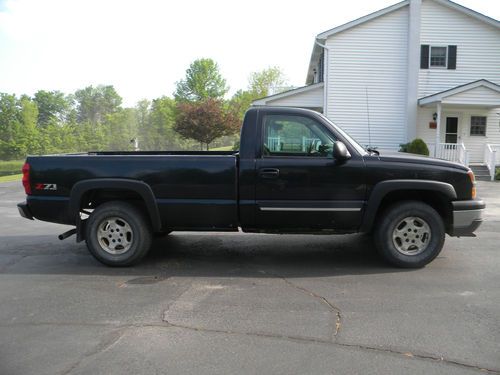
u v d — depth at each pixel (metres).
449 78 20.12
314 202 5.39
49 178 5.61
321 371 3.08
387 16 19.95
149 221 5.79
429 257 5.49
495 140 20.19
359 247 6.72
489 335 3.65
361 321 3.93
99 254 5.68
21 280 5.18
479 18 19.67
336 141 5.39
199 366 3.16
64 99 90.00
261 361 3.22
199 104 37.34
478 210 5.46
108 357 3.29
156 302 4.43
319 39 20.31
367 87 20.30
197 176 5.46
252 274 5.38
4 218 9.93
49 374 3.06
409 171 5.34
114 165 5.53
